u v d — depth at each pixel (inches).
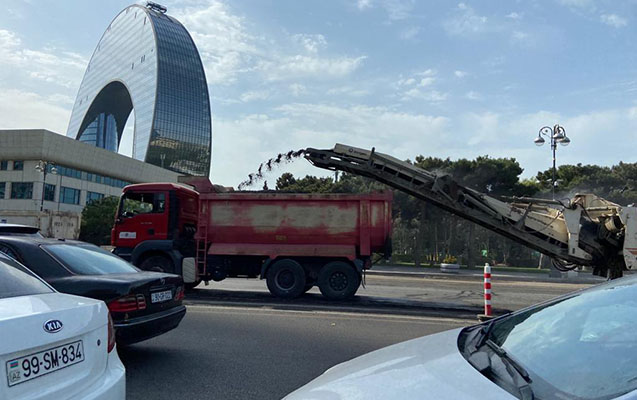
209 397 175.9
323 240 473.4
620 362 77.9
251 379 198.1
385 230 465.1
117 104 7175.2
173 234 471.5
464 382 76.5
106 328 123.3
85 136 7007.9
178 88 5925.2
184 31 6456.7
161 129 5684.1
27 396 93.0
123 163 3078.2
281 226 479.8
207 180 527.5
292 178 2145.7
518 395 71.1
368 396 77.8
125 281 204.7
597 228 441.7
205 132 6107.3
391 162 490.3
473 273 1173.7
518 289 659.4
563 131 971.3
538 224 459.5
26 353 94.9
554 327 97.6
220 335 281.9
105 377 118.3
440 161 1476.4
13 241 212.2
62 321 106.0
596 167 1887.3
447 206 479.5
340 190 1678.2
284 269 468.1
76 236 1343.5
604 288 104.0
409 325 328.2
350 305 428.5
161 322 215.9
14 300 109.3
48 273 203.9
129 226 477.7
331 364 222.4
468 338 106.0
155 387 186.4
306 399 84.0
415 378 81.3
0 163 2527.1
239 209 487.8
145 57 6131.9
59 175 2630.4
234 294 497.4
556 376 79.5
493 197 476.1
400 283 701.3
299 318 343.9
